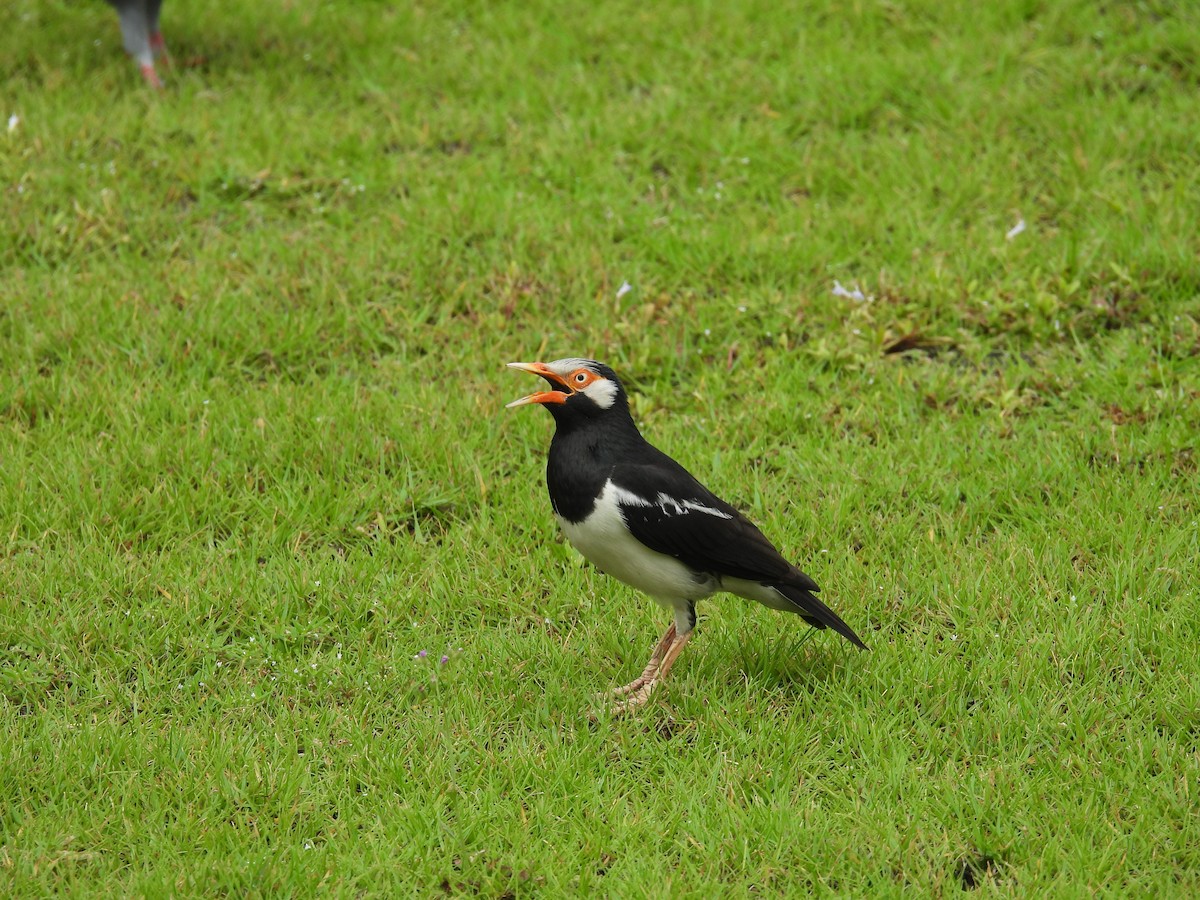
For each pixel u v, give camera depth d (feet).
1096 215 46.62
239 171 49.24
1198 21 57.52
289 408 38.06
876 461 36.47
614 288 43.91
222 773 26.00
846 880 23.77
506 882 23.95
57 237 45.39
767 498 35.50
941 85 54.90
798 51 58.08
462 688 28.84
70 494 34.45
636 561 27.96
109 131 51.26
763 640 30.50
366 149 51.37
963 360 41.52
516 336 41.81
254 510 34.81
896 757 26.40
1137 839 24.41
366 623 31.45
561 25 60.95
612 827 25.11
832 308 42.80
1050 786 25.84
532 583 32.58
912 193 48.65
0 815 25.14
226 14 62.85
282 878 23.58
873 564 32.89
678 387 40.75
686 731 28.04
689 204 48.96
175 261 44.73
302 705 28.66
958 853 24.45
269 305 42.83
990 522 34.83
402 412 38.24
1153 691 28.22
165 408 38.32
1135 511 34.06
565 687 29.14
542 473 36.76
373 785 26.23
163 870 23.67
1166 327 41.37
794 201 49.34
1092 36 57.82
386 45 60.18
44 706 28.63
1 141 49.75
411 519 35.24
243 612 31.19
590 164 50.34
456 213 46.80
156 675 29.43
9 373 39.50
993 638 29.96
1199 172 48.26
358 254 45.11
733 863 24.39
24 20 60.90
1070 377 39.65
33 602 31.35
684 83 55.98
